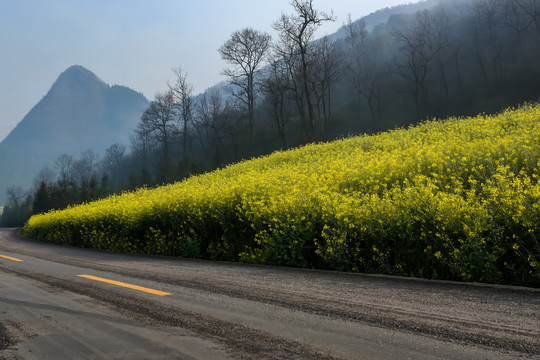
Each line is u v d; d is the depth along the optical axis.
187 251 10.68
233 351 2.76
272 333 3.11
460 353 2.50
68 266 8.28
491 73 62.75
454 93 63.03
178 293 4.84
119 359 2.72
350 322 3.29
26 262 9.37
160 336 3.16
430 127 18.77
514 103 52.44
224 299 4.41
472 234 5.00
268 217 8.38
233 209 9.55
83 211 19.77
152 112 68.62
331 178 11.32
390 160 11.29
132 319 3.71
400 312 3.53
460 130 15.80
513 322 3.09
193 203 10.96
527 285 4.68
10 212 115.00
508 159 8.66
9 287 5.82
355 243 6.53
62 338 3.26
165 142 69.75
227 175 23.50
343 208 6.91
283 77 50.72
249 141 64.25
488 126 14.56
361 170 11.23
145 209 13.16
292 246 7.40
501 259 4.95
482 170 8.53
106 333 3.33
